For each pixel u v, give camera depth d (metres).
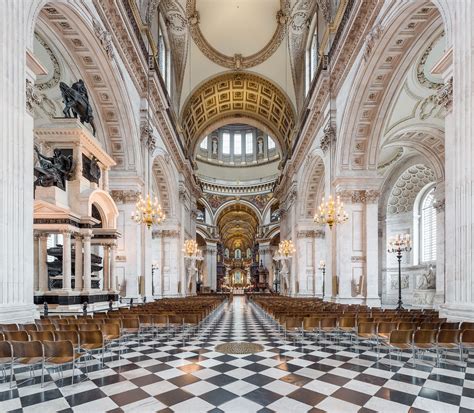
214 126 37.12
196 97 31.20
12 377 5.54
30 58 7.46
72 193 12.27
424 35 11.62
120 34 14.17
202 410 4.46
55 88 14.59
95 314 9.70
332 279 16.66
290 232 31.80
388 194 24.88
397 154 22.38
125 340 9.15
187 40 27.50
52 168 11.63
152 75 17.95
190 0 24.92
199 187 40.78
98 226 14.60
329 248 17.41
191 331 10.91
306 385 5.37
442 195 19.78
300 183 27.27
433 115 17.23
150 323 9.52
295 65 28.14
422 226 23.61
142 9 18.34
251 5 26.08
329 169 17.38
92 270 14.66
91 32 11.77
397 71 13.23
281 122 34.69
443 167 19.80
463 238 6.95
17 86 6.97
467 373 5.89
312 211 27.16
